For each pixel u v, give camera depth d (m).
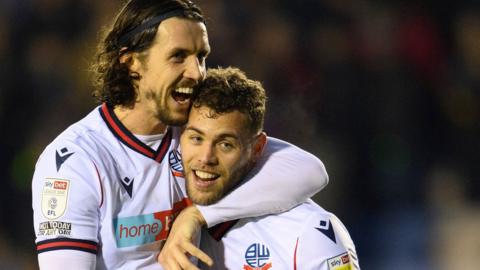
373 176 22.14
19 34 22.59
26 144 21.39
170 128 8.98
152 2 8.52
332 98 22.69
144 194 8.62
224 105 8.35
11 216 20.86
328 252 8.78
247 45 23.14
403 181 22.34
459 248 21.55
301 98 22.19
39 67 22.08
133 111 8.70
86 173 8.30
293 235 8.89
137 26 8.53
